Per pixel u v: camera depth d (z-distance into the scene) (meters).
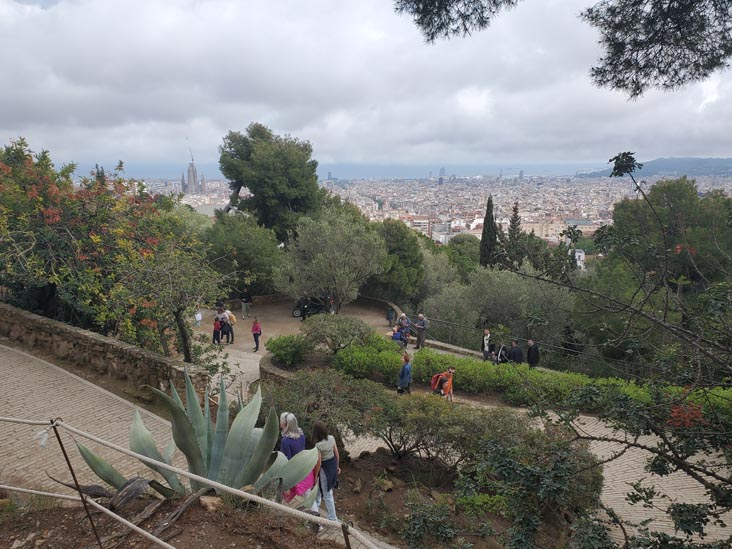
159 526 4.00
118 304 11.06
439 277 35.84
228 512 4.22
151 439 4.85
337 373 9.30
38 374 9.85
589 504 6.07
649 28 6.51
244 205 37.16
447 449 8.02
